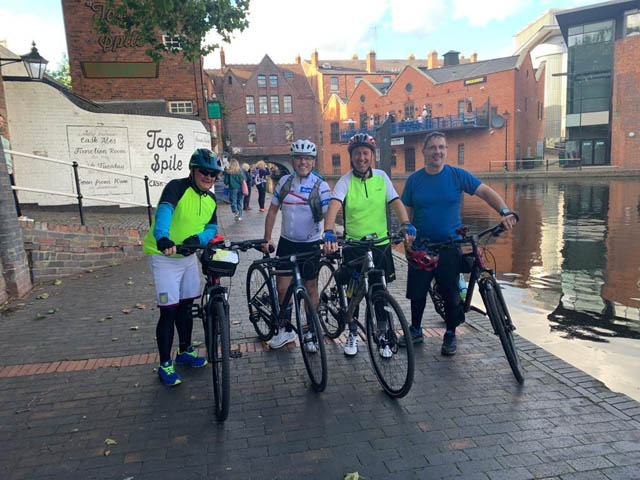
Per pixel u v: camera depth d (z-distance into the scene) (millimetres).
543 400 3221
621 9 34500
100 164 12477
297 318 3670
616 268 7602
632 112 34469
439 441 2789
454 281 3949
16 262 6008
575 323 5125
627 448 2662
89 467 2629
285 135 57094
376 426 2977
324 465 2602
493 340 4328
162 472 2572
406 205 4227
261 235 10516
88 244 7359
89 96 16391
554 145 58531
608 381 3734
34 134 11750
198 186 3412
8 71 14320
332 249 3547
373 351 3529
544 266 7855
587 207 16109
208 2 9836
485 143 42781
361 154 3801
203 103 17359
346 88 59594
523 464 2551
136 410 3250
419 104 47656
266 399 3379
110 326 4930
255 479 2500
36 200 11867
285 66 61938
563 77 57031
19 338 4629
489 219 14328
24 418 3164
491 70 42094
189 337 3918
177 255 3516
